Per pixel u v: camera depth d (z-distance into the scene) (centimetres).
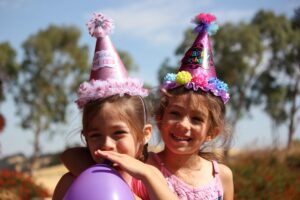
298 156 1545
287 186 970
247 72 3388
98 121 251
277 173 1044
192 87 311
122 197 224
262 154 1470
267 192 891
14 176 1288
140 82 269
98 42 272
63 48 3700
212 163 338
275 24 3491
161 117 318
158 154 328
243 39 3306
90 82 262
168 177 319
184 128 307
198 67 324
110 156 245
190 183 321
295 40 3512
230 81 3394
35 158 3581
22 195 1221
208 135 323
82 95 256
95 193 222
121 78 264
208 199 323
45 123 3684
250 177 942
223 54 3372
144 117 266
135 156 264
